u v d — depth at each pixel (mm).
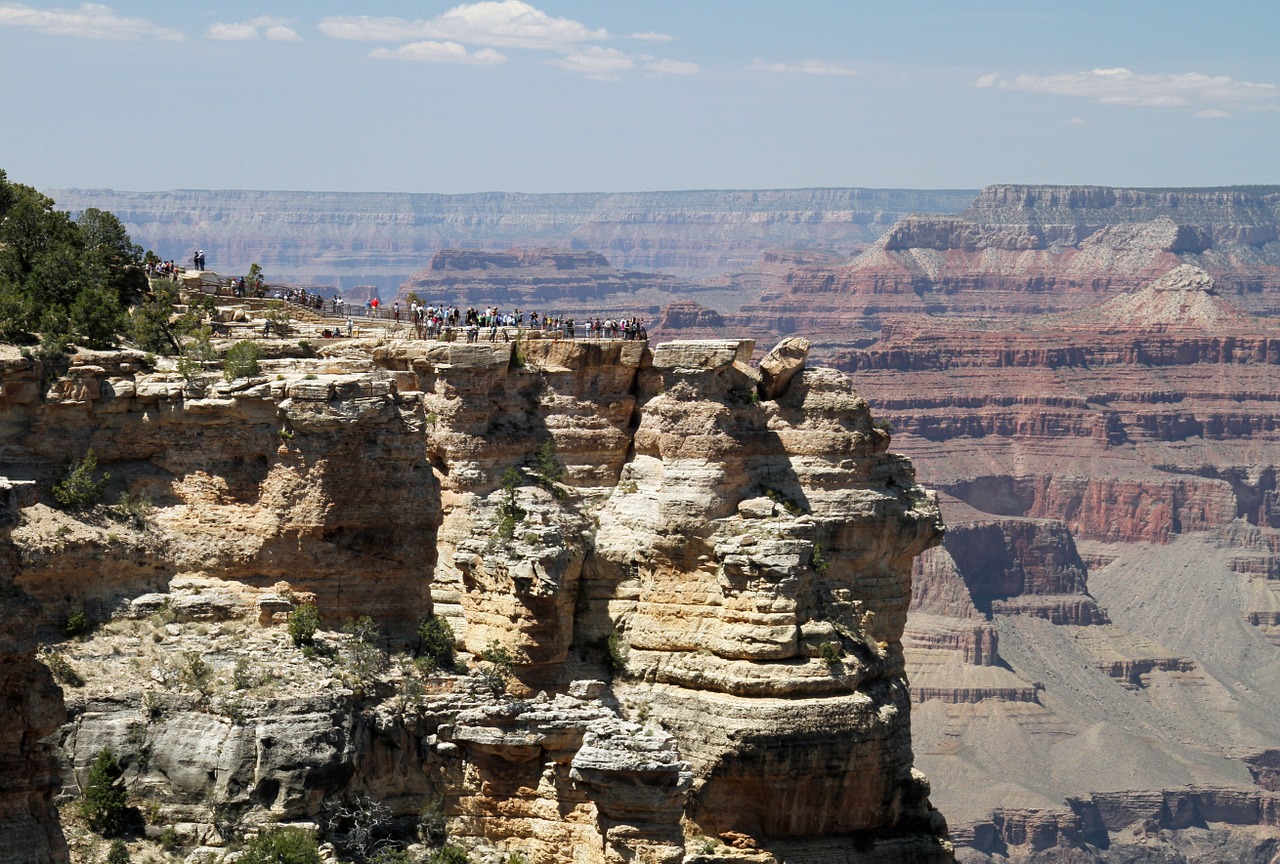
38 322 95750
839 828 101875
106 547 88500
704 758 99250
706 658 100500
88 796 81250
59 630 86625
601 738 85312
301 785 83188
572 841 87625
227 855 80250
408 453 93000
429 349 103750
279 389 91000
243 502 91312
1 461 88875
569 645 101125
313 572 91188
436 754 89562
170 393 91562
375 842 86000
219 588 90000
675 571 102438
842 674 100500
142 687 84312
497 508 101125
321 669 87875
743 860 98000
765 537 100688
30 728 66500
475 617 97250
